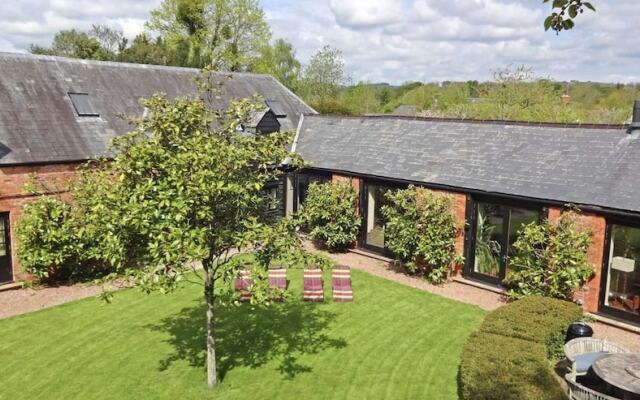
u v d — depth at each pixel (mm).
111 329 12625
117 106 20406
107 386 9930
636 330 12617
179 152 8875
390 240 17531
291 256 9344
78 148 17594
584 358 9922
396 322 13172
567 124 16078
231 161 8859
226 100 24328
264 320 13258
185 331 12555
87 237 14336
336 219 19562
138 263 9047
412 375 10422
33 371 10500
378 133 20906
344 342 11984
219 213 9281
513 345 9688
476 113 39656
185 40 45844
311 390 9844
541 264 13781
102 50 50469
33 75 18812
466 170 16562
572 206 13469
